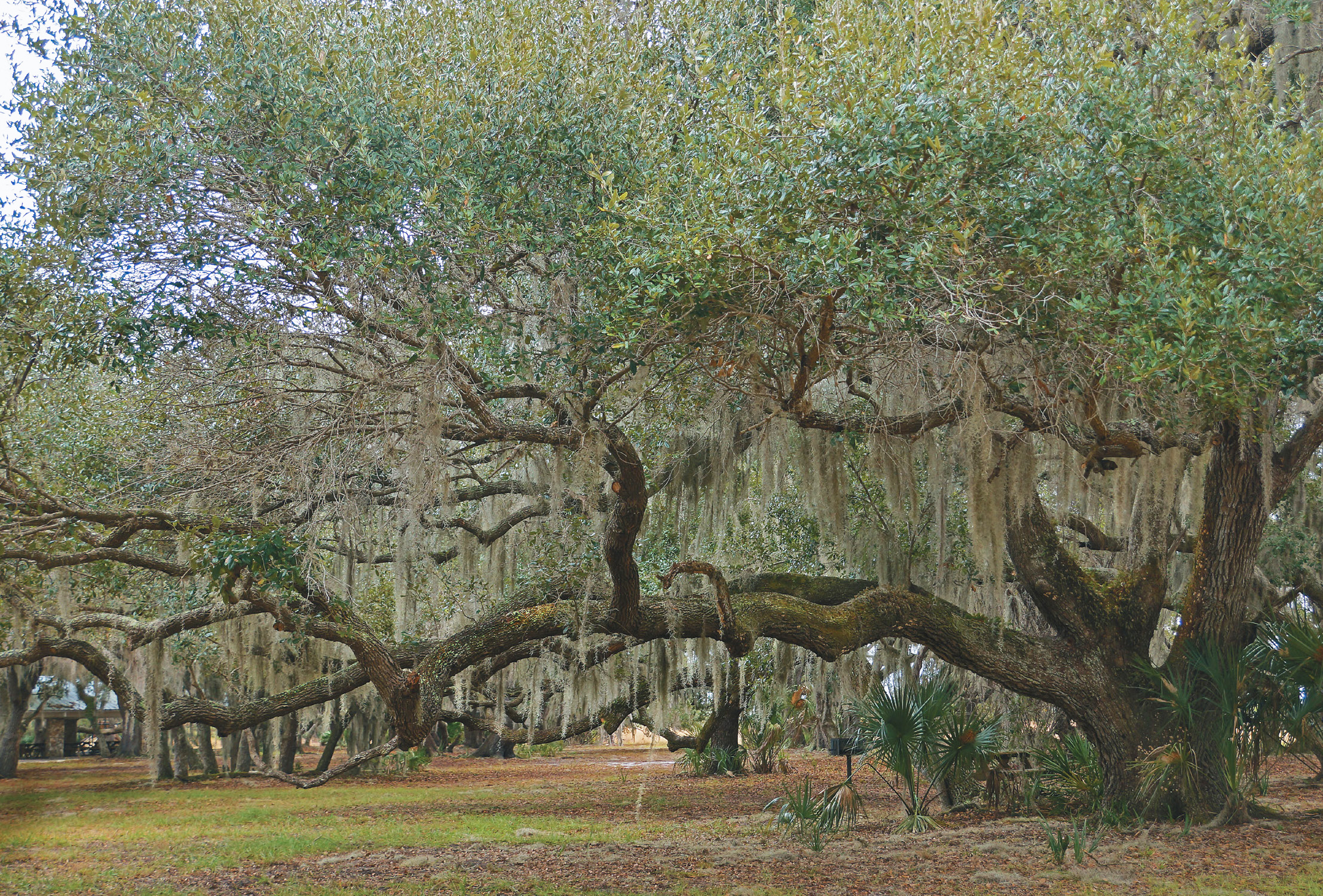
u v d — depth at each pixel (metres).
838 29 7.30
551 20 8.52
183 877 8.80
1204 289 6.54
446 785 19.58
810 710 18.72
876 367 9.09
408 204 7.65
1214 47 9.56
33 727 31.77
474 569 12.35
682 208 7.14
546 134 8.02
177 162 7.48
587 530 10.63
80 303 7.71
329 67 7.78
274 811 14.55
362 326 8.05
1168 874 7.86
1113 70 7.43
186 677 21.41
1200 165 7.25
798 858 9.15
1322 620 11.38
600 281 7.90
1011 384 8.47
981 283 6.66
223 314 8.16
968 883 7.75
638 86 8.30
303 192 7.42
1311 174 7.12
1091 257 7.03
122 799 16.53
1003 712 12.79
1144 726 10.45
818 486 10.09
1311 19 9.09
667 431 10.80
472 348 8.70
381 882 8.40
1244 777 10.57
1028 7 8.70
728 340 7.96
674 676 14.36
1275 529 13.34
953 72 7.26
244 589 8.45
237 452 9.03
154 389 9.57
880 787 16.17
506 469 12.02
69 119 7.70
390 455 8.40
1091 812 10.85
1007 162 7.15
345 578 12.52
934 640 10.38
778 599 9.98
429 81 7.87
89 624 10.86
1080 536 16.42
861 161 6.89
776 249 7.02
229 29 7.91
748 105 8.09
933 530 11.67
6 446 9.60
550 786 18.72
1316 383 10.45
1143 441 9.09
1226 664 9.88
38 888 8.29
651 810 14.01
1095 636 10.62
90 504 9.09
